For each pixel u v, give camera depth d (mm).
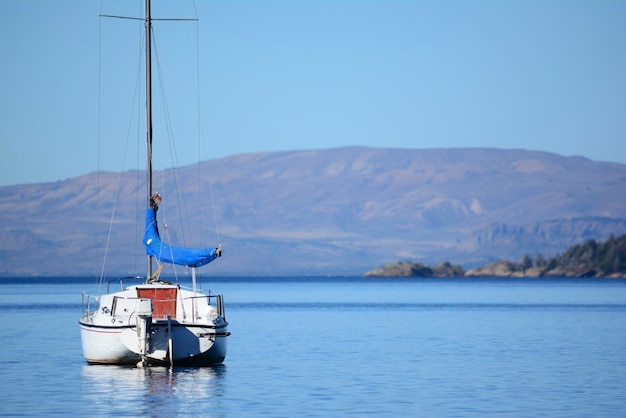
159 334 153375
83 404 126250
